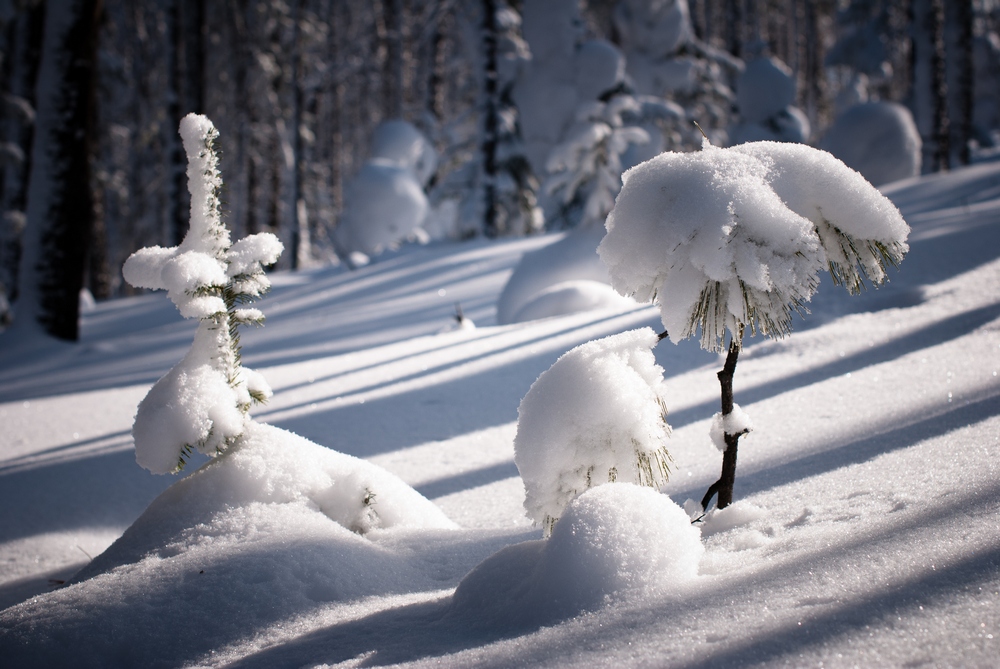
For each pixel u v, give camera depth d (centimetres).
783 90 2167
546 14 2056
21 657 166
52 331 1233
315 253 3453
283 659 151
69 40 1217
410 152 2562
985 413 256
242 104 3083
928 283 600
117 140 3356
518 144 2161
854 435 287
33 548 348
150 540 211
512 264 1473
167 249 246
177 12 2106
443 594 185
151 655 164
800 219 154
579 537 147
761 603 123
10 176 1728
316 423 509
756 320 165
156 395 229
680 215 160
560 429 170
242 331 1301
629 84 2097
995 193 1038
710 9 3603
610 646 120
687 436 361
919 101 1855
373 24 3781
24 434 599
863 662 100
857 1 2786
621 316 707
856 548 137
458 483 367
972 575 114
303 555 194
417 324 1085
